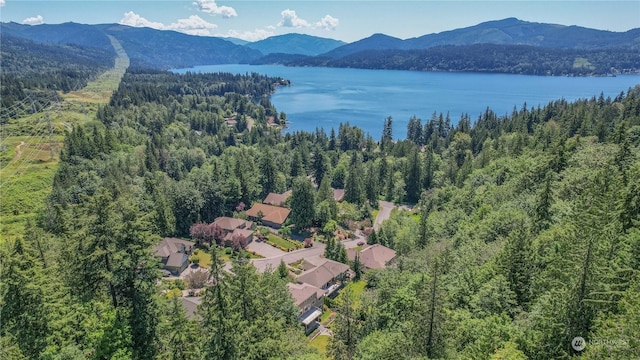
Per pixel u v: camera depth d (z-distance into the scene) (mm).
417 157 143000
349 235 111188
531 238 51750
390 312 44812
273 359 32469
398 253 89875
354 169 135875
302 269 89812
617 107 158750
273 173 137500
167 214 100750
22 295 28375
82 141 133000
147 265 31656
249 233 105688
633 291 27562
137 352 31078
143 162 134625
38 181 118750
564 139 91375
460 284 45000
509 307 38656
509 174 98562
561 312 29328
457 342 33875
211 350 30672
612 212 37969
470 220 80312
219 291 31406
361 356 37312
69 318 29625
